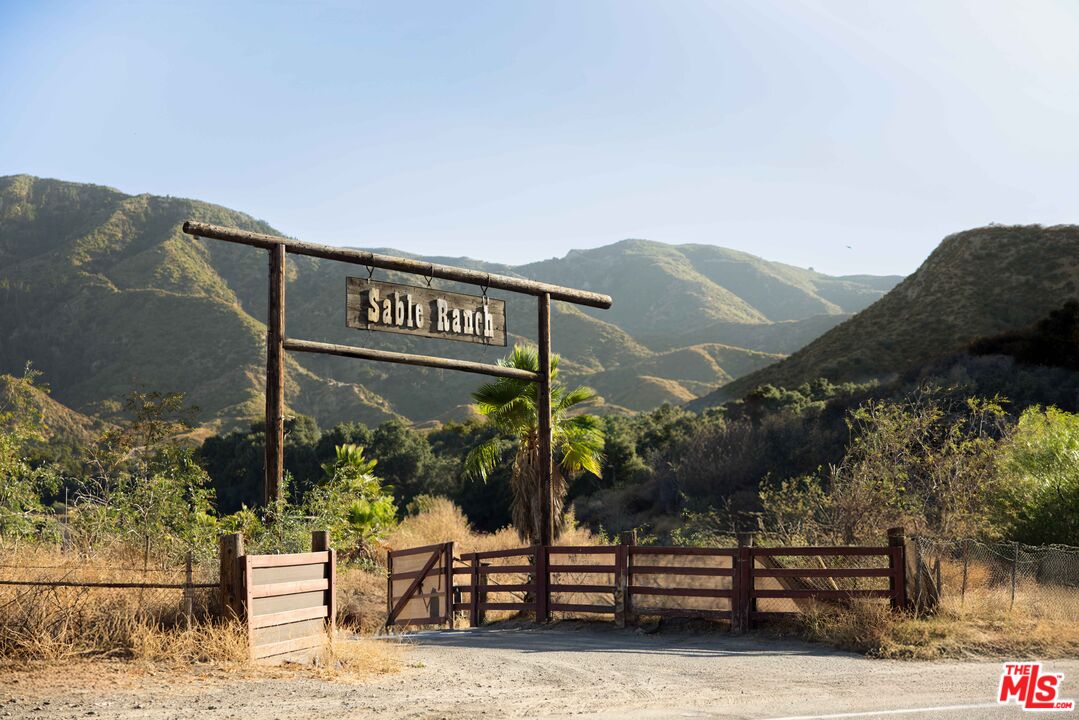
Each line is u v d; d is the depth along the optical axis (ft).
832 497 54.08
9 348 569.23
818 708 25.95
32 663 29.25
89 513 45.11
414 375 542.98
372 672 33.01
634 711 25.66
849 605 43.65
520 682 31.32
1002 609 44.27
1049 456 68.18
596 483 179.52
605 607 50.65
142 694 26.18
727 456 150.51
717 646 42.37
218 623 32.53
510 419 75.82
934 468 56.39
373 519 82.74
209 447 223.92
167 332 549.54
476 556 57.93
